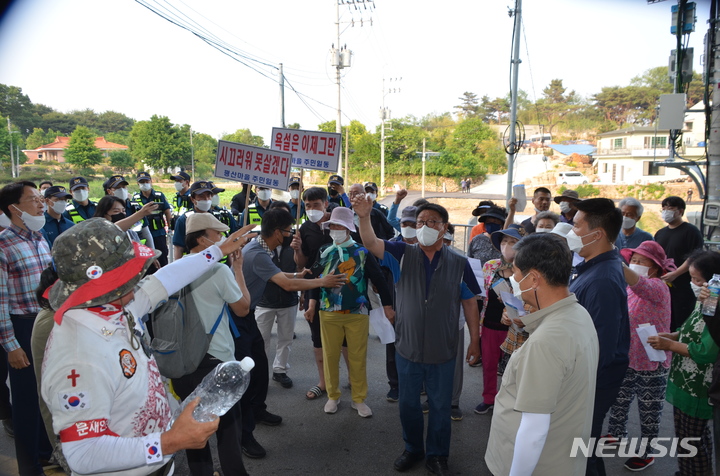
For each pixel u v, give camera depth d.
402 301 3.43
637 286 3.40
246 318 3.74
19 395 3.22
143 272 1.62
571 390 1.97
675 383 3.14
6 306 3.17
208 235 2.97
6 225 4.14
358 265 4.13
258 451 3.77
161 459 1.48
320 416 4.45
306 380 5.22
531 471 1.90
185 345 2.70
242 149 4.25
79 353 1.47
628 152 45.84
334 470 3.62
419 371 3.47
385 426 4.28
